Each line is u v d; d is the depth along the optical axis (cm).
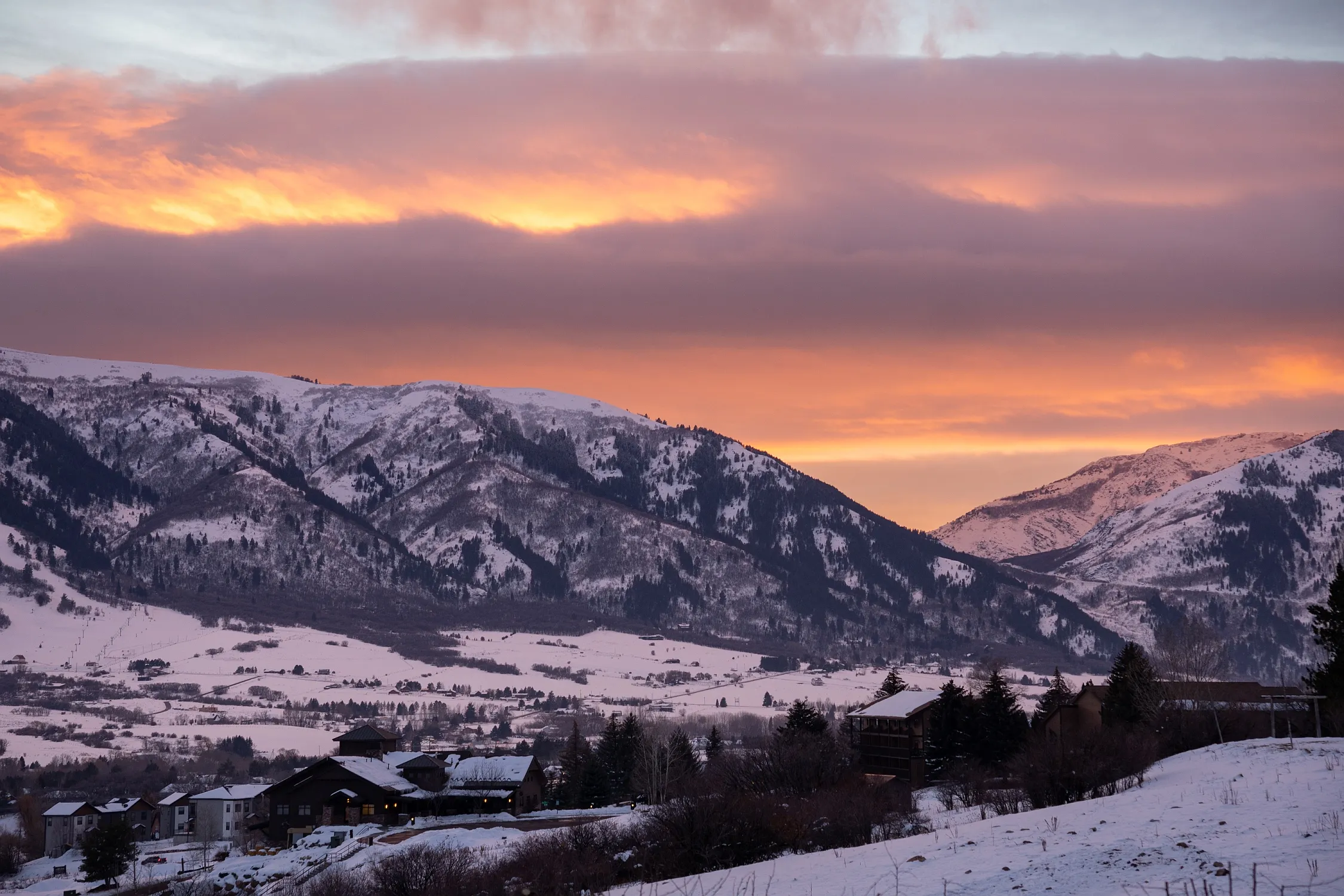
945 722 10675
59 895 10956
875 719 10575
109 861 11269
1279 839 4041
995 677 11275
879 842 5719
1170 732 8594
